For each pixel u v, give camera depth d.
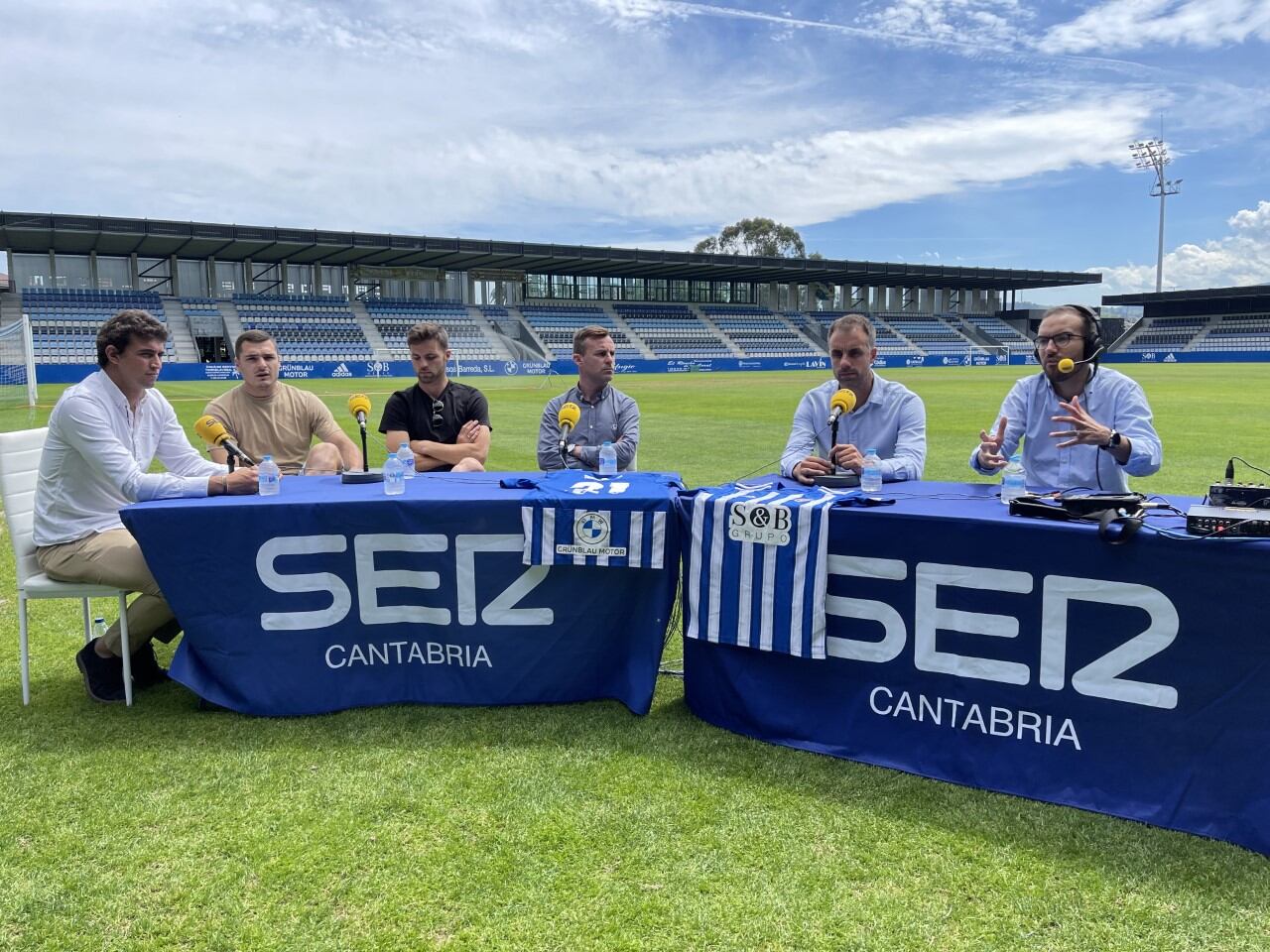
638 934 1.95
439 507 3.11
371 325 39.47
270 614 3.12
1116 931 1.95
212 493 3.21
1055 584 2.46
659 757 2.81
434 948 1.91
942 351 52.25
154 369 3.36
